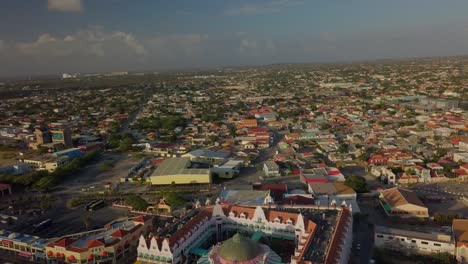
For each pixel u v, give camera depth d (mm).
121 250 153625
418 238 146250
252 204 180750
